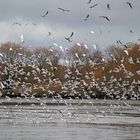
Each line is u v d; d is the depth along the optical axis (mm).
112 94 79250
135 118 73312
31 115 75000
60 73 77188
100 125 63031
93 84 76688
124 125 63000
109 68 78438
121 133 54938
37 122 65750
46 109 86125
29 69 73312
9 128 58625
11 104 90625
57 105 98125
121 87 76688
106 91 77438
